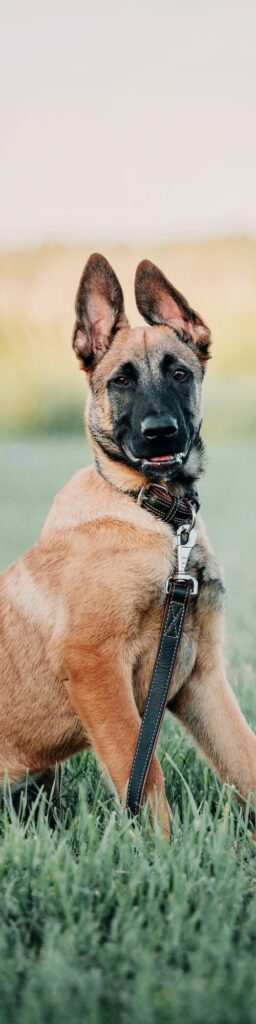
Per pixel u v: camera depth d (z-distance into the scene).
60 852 3.05
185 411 4.20
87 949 2.58
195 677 4.09
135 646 3.79
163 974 2.44
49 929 2.67
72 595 3.78
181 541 3.84
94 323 4.34
